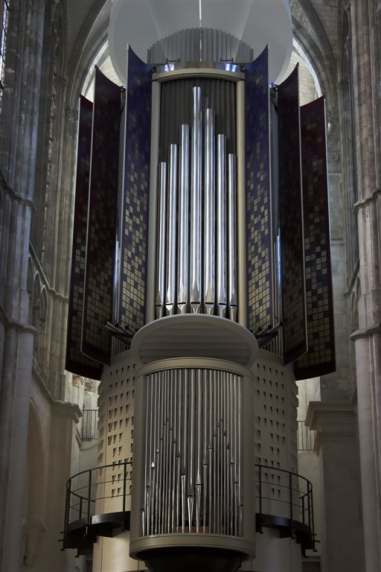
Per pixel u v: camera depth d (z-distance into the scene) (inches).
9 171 1234.6
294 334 1261.1
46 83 1510.8
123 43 1487.5
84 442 1692.9
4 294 1179.9
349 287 1549.0
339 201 1636.3
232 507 1058.1
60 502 1459.2
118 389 1258.6
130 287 1289.4
